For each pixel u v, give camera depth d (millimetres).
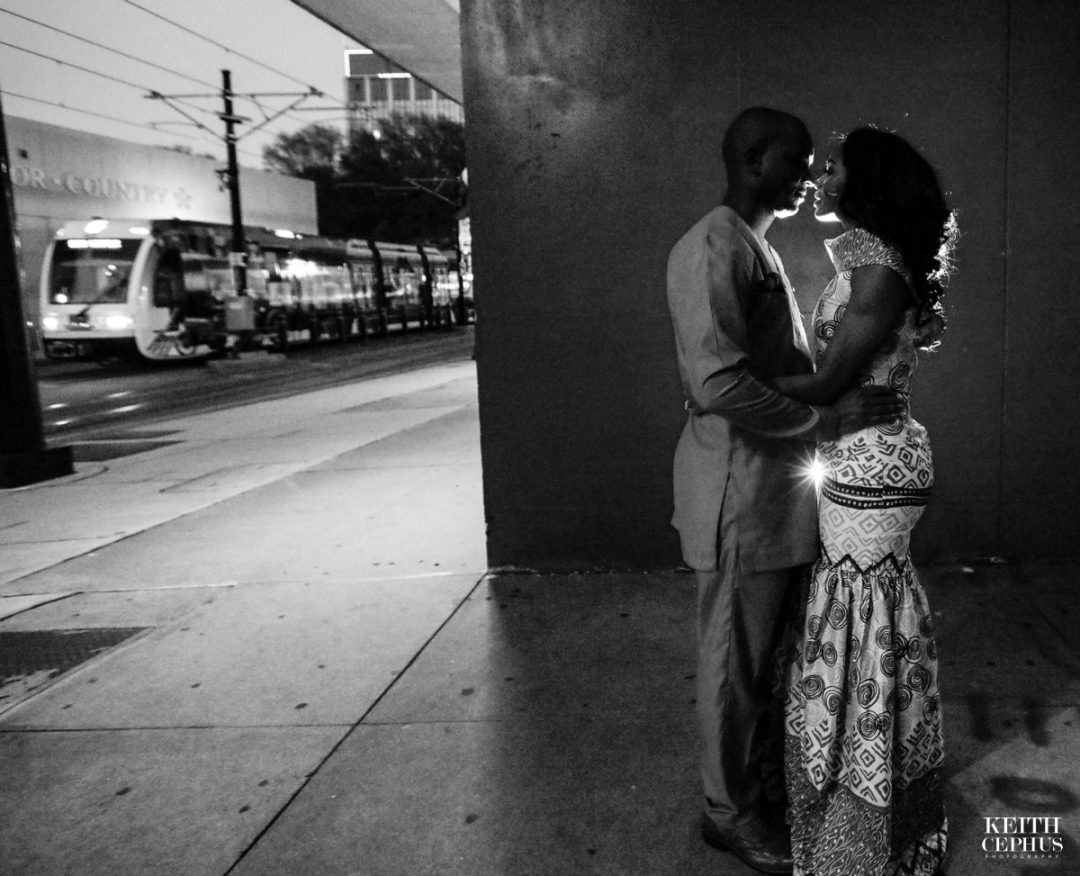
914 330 2139
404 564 5016
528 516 4586
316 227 44750
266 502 6887
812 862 2230
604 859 2385
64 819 2740
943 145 4098
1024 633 3559
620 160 4281
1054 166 4070
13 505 7660
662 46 4203
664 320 4352
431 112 122250
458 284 45969
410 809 2664
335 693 3469
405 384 17547
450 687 3438
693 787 2689
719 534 2221
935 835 2252
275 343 28359
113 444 11211
